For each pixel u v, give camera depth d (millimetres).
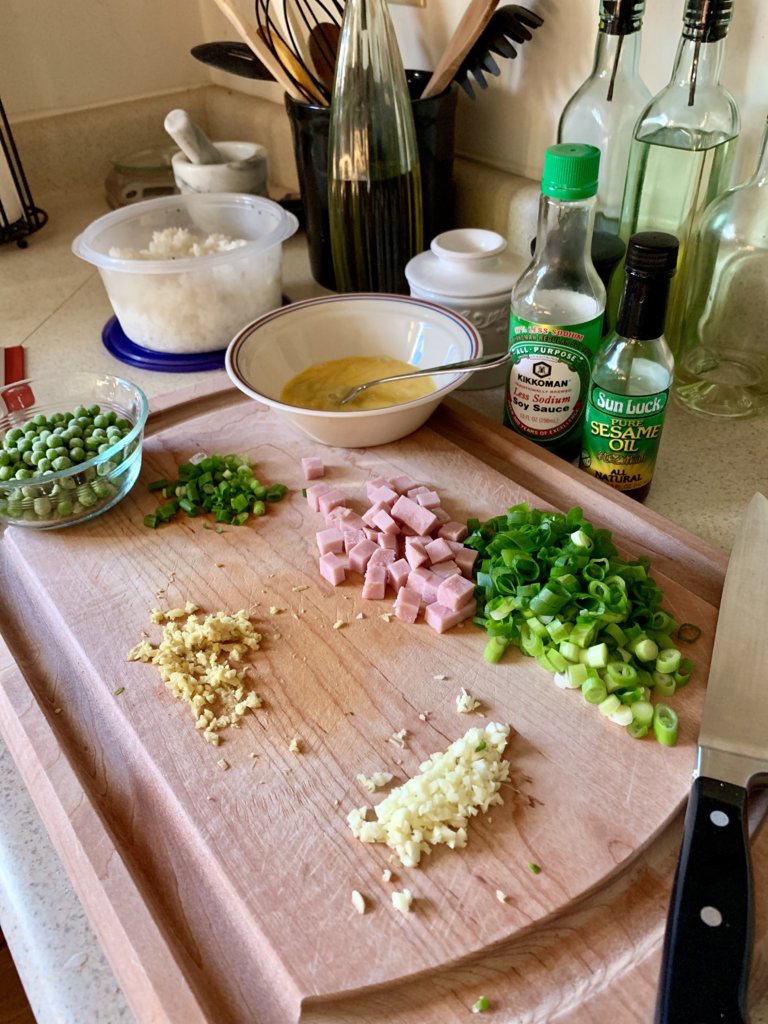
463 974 458
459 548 688
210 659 625
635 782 532
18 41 1287
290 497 786
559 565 617
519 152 1021
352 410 792
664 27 803
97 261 930
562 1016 436
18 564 739
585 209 704
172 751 567
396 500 740
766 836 503
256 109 1373
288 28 993
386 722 579
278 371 869
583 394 767
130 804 553
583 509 746
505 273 882
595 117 839
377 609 667
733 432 827
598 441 730
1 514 731
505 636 622
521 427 804
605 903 488
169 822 542
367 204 948
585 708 580
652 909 484
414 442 835
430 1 1000
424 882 488
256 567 710
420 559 672
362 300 896
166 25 1387
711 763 516
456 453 815
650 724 561
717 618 630
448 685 603
